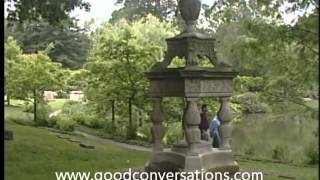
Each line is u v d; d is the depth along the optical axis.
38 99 29.36
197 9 10.15
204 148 10.25
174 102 21.44
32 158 13.73
